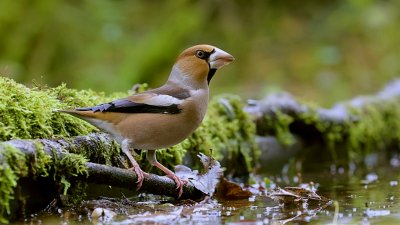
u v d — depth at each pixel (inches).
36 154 270.1
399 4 911.0
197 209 304.0
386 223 269.4
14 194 271.9
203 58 329.7
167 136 318.7
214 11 893.2
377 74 807.1
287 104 480.4
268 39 878.4
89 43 820.6
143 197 338.3
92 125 330.0
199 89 329.7
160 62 804.6
